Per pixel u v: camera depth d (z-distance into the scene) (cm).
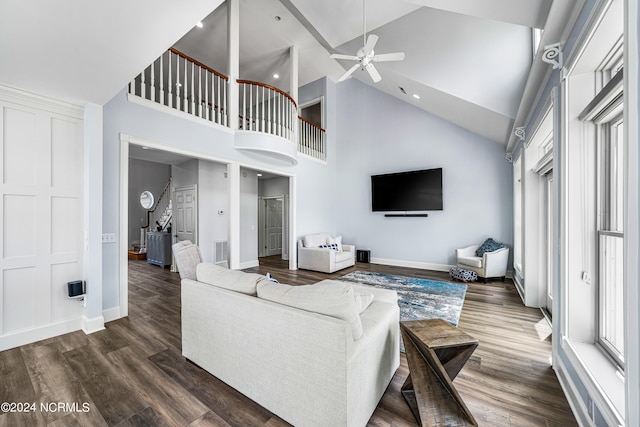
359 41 512
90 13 152
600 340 171
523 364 215
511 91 363
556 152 203
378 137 668
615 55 160
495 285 451
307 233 644
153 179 952
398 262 635
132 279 504
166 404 169
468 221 550
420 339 154
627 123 99
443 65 409
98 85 240
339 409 133
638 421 91
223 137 438
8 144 245
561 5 163
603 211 173
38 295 260
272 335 156
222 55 577
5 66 207
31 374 202
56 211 273
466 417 149
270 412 162
